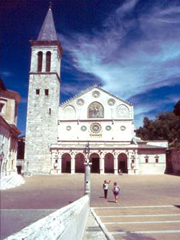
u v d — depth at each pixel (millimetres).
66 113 65062
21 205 19469
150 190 28328
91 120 64062
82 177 47500
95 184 35906
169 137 85375
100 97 65500
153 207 17078
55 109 61031
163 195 23922
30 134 58469
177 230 10156
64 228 4375
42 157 57031
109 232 9953
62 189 29688
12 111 41656
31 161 56875
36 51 64062
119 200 21219
